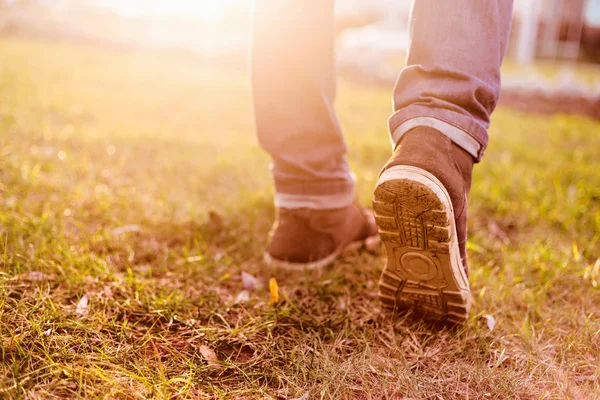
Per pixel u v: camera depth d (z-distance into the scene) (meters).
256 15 1.47
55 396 1.00
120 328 1.26
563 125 5.06
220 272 1.64
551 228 2.15
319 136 1.58
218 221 1.96
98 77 5.96
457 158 1.15
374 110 5.32
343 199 1.67
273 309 1.42
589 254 1.85
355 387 1.11
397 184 1.08
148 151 2.96
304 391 1.10
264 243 1.88
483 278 1.63
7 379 1.01
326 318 1.39
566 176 2.87
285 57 1.47
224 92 5.81
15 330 1.17
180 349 1.23
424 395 1.10
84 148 2.86
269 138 1.59
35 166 2.41
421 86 1.16
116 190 2.25
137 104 4.52
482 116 1.18
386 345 1.28
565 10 12.52
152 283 1.49
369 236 1.91
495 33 1.15
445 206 1.09
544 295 1.55
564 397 1.10
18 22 11.04
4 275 1.39
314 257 1.67
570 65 12.14
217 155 3.00
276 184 1.67
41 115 3.56
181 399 1.04
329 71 1.55
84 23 11.88
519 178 2.77
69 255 1.54
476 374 1.16
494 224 2.15
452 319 1.33
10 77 5.01
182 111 4.46
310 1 1.41
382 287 1.35
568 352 1.27
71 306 1.33
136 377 1.05
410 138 1.14
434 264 1.21
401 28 11.74
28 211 1.89
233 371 1.17
